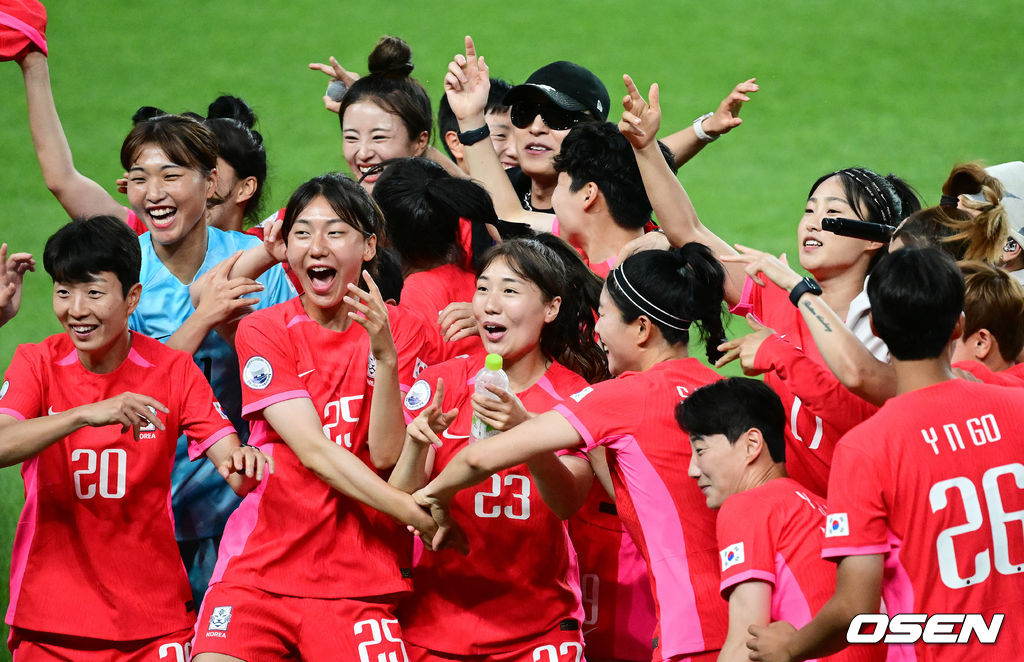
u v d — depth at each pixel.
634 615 14.88
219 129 17.89
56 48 50.91
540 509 13.27
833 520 10.82
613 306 13.03
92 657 13.41
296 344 13.62
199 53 51.16
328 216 13.34
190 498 15.41
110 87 47.38
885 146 44.19
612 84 49.19
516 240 13.70
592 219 16.09
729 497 11.73
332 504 13.25
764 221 38.78
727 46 53.25
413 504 12.87
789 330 14.38
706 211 39.56
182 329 14.47
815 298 12.11
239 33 53.34
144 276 15.91
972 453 10.82
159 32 53.12
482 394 12.38
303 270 13.45
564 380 13.87
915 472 10.72
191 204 15.62
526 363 13.78
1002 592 10.88
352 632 13.09
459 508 13.30
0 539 20.06
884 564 10.97
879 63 51.25
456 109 18.86
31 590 13.39
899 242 13.71
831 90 49.03
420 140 18.89
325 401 13.55
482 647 13.38
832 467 11.02
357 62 50.56
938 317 10.88
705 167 43.09
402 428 13.13
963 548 10.78
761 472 11.82
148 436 13.52
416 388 13.72
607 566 14.91
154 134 15.48
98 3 55.97
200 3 56.53
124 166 15.85
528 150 19.41
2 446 12.54
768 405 11.87
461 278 15.94
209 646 12.88
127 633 13.41
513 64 50.66
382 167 17.00
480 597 13.42
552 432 12.23
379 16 55.97
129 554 13.48
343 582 13.24
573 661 13.48
